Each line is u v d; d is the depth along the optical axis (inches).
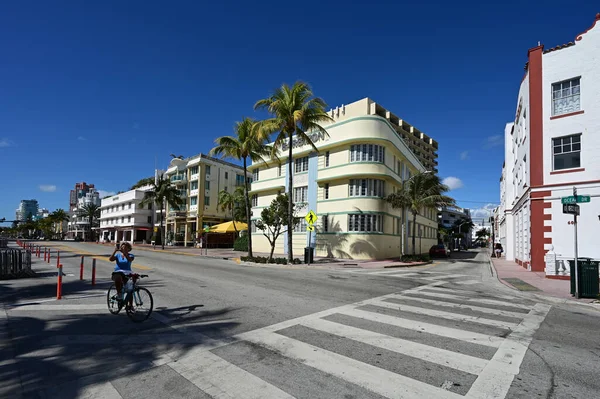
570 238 624.4
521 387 158.2
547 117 660.1
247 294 385.7
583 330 258.2
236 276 556.1
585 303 373.1
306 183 1195.9
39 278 517.0
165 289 417.7
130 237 2837.1
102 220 3358.8
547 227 650.8
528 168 712.4
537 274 631.8
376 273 680.4
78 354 196.5
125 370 174.7
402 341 221.0
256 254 1243.2
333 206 1098.7
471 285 514.9
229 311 301.9
